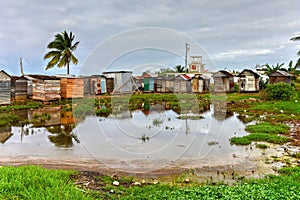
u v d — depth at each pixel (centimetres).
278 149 862
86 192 496
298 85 3309
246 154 811
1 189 455
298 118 1398
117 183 565
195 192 481
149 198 472
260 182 555
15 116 1505
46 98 2330
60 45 3134
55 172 586
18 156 795
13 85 2467
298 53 3178
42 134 1105
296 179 562
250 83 3284
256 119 1430
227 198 441
